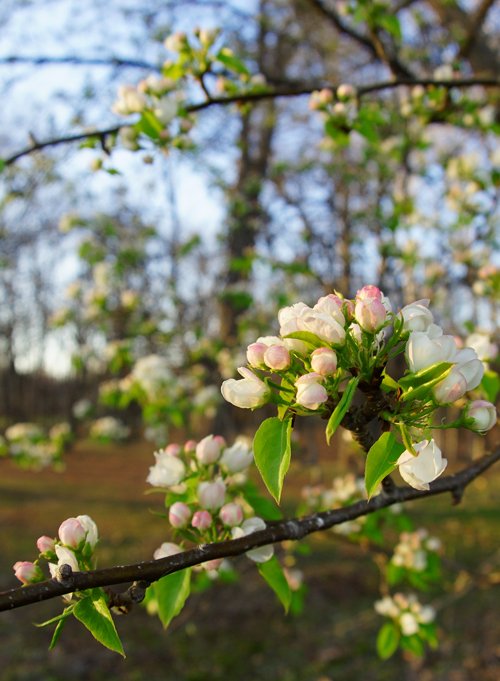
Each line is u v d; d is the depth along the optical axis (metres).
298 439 3.51
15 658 5.72
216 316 7.84
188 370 5.79
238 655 5.73
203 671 5.46
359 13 3.21
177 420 4.83
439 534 8.20
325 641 5.91
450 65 3.39
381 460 1.13
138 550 8.32
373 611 5.91
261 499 1.69
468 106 3.31
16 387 25.78
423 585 2.59
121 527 9.79
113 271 5.80
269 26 6.66
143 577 1.13
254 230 7.32
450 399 1.13
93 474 15.78
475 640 5.55
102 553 8.21
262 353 1.19
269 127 8.53
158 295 6.18
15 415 25.41
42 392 25.92
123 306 5.81
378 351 1.16
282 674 5.38
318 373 1.11
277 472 1.12
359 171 6.16
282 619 6.36
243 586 7.12
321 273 6.29
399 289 5.71
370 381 1.16
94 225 5.89
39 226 8.61
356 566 7.53
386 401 1.18
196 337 5.75
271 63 8.10
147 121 2.36
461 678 4.91
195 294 7.57
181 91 2.49
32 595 1.04
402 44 5.31
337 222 6.43
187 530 1.49
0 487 13.60
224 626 6.25
